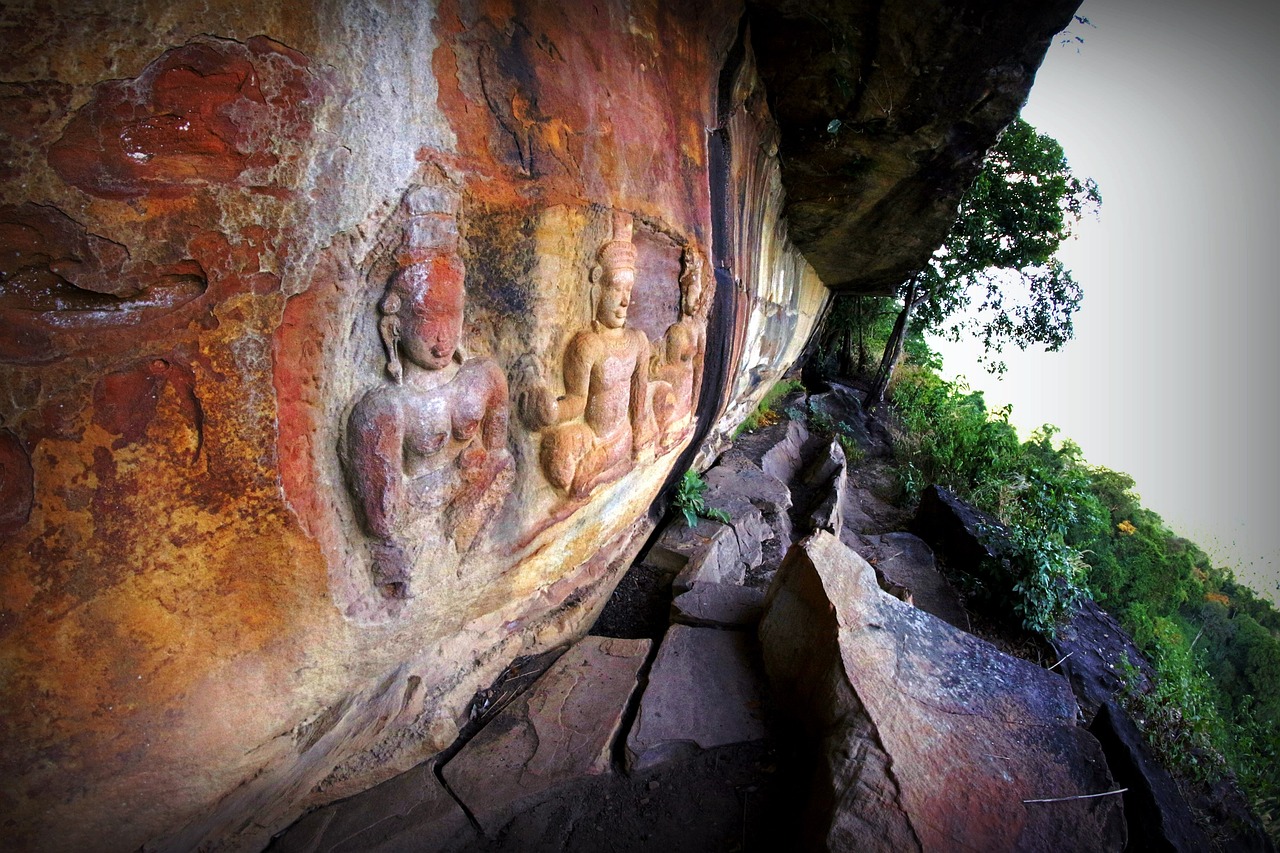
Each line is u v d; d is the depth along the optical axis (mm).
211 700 1540
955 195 5305
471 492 2078
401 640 2055
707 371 4148
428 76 1616
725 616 3441
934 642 2822
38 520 1192
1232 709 8273
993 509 8109
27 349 1135
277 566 1582
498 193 1918
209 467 1393
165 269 1263
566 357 2500
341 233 1504
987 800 2193
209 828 1812
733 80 3445
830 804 2174
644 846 2354
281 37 1300
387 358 1707
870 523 7984
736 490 5570
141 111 1168
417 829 2275
